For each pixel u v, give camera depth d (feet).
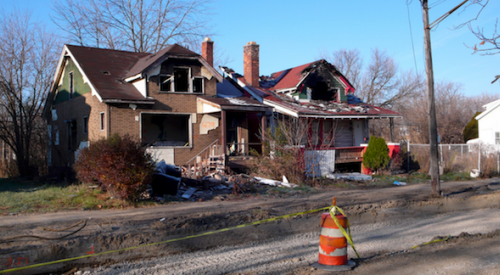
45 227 29.35
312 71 80.48
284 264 22.31
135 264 22.30
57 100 77.15
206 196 45.75
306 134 64.28
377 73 141.08
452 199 46.73
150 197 42.60
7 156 97.60
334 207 22.15
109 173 38.91
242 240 28.19
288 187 53.16
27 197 41.93
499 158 75.05
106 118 56.29
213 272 20.89
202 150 64.54
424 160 75.00
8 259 22.62
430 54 47.09
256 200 44.27
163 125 69.00
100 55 69.97
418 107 141.69
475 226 33.40
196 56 63.72
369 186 58.23
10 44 79.82
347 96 94.89
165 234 28.86
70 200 40.09
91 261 22.70
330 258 21.52
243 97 70.23
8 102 81.51
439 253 24.49
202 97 64.13
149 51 111.96
